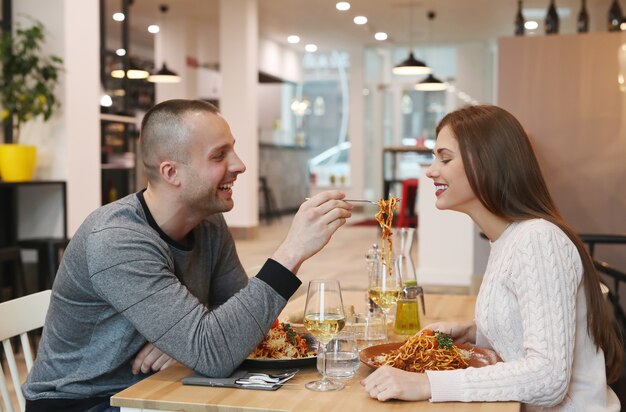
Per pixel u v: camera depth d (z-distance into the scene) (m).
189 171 1.69
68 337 1.72
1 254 4.61
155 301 1.56
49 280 5.20
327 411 1.33
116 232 1.61
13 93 5.00
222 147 1.70
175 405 1.39
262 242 9.92
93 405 1.70
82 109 5.67
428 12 11.56
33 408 1.73
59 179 5.51
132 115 6.91
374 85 15.59
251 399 1.41
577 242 1.61
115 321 1.68
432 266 6.98
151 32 13.01
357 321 2.01
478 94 14.70
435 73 15.53
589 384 1.60
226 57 10.18
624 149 5.85
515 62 6.01
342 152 16.64
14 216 5.18
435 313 2.28
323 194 1.61
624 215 5.86
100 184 5.97
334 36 13.73
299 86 16.77
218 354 1.53
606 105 5.87
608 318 1.65
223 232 2.02
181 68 11.97
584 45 5.89
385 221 1.93
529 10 11.30
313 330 1.55
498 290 1.60
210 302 2.08
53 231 5.48
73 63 5.56
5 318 1.94
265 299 1.56
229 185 1.75
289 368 1.63
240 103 10.15
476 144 1.63
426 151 10.82
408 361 1.53
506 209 1.64
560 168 5.96
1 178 5.09
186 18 11.92
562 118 5.95
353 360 1.51
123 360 1.69
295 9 11.35
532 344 1.48
